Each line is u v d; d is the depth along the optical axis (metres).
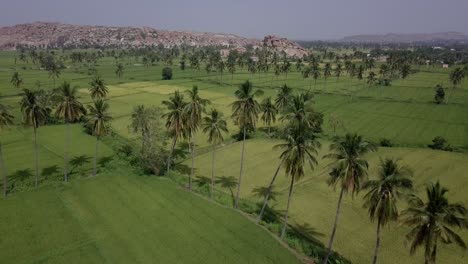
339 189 65.19
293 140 45.34
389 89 178.25
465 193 62.72
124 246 46.16
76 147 84.56
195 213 55.44
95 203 57.44
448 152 84.88
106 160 77.69
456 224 31.31
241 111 57.62
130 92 157.88
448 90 171.50
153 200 59.34
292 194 63.59
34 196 58.97
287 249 47.19
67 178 67.31
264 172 73.69
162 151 74.94
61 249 44.88
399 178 35.16
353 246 48.22
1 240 46.16
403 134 100.81
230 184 67.81
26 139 88.19
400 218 35.44
